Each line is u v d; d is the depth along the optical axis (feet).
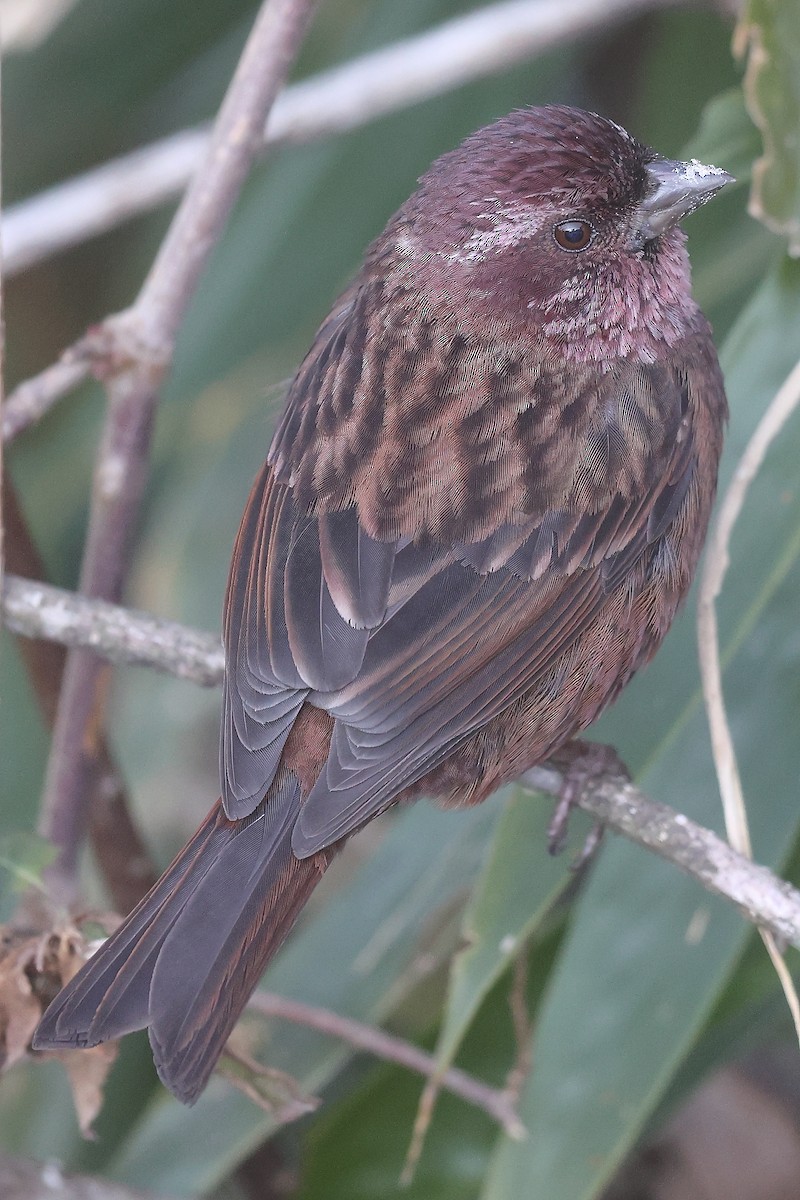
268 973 27.45
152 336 24.52
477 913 22.24
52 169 36.19
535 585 21.36
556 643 21.71
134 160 30.68
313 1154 27.14
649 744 24.25
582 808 21.34
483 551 21.12
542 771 22.80
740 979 26.04
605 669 22.71
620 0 29.86
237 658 20.72
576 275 23.38
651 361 23.61
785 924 19.42
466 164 23.89
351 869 33.68
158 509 35.35
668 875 23.32
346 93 29.63
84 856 31.89
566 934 27.53
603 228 23.40
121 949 18.69
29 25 34.81
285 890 19.30
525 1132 22.85
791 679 23.97
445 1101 27.09
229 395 34.47
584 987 23.24
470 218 23.56
